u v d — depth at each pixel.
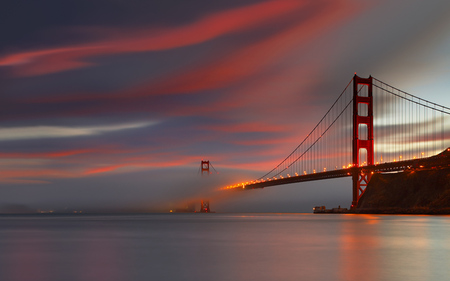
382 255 27.95
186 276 20.84
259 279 19.84
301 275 20.67
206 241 39.94
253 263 24.67
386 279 19.56
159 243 38.09
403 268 22.48
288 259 26.25
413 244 35.12
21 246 36.53
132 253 30.28
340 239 40.72
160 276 20.91
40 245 37.31
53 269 23.38
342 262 24.78
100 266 24.25
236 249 32.28
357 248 32.44
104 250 32.56
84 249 33.50
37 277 21.05
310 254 28.70
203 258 27.16
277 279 19.78
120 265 24.53
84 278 20.66
